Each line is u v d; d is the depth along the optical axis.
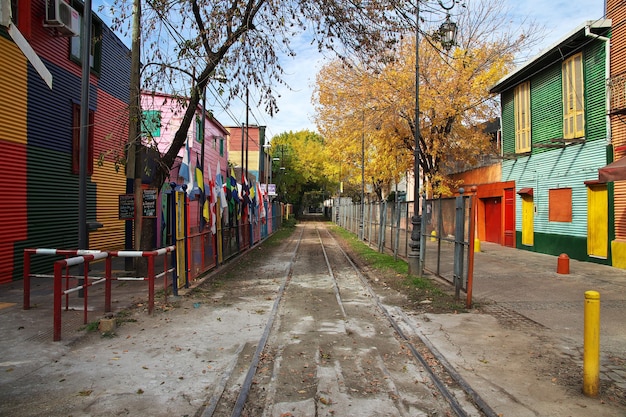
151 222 11.45
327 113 26.44
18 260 11.14
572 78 15.76
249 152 50.69
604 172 11.70
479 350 6.15
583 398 4.60
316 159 62.59
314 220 74.56
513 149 20.44
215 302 9.23
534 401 4.52
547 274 12.73
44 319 7.32
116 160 11.57
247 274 13.60
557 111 16.80
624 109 12.55
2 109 10.64
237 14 10.65
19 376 5.05
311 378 5.19
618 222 13.62
